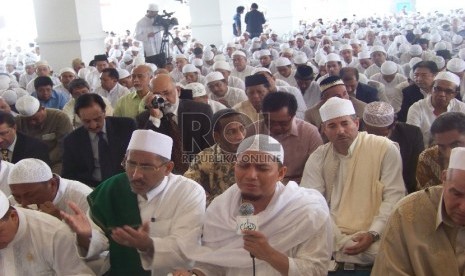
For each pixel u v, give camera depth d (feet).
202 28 59.06
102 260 8.29
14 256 7.36
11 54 54.29
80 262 7.68
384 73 23.39
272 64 31.24
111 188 8.38
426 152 9.70
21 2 72.74
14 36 72.90
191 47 47.11
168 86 12.76
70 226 7.63
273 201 7.18
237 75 29.30
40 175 8.38
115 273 8.27
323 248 7.11
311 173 10.44
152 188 8.11
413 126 11.53
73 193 9.02
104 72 22.17
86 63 38.01
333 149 10.29
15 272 7.34
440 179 9.48
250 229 6.75
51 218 7.64
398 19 81.66
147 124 12.69
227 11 59.88
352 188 9.91
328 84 14.74
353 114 10.02
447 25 63.26
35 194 8.42
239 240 7.26
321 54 32.12
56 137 15.98
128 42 52.31
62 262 7.52
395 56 38.11
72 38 37.40
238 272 7.27
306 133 12.01
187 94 15.24
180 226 7.97
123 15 86.53
